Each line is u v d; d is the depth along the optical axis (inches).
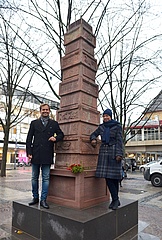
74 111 167.6
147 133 1374.3
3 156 606.2
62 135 162.9
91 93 179.5
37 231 138.6
